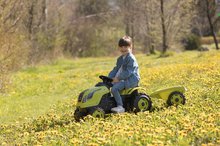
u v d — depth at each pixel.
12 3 26.62
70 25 68.81
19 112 16.64
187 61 30.39
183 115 10.28
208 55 33.16
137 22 62.75
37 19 52.72
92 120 10.69
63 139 9.16
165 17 55.62
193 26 77.38
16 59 28.52
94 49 70.56
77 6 75.81
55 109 15.58
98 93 11.37
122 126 9.38
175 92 12.09
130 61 11.55
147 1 56.88
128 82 11.52
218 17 60.69
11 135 11.18
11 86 25.45
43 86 26.12
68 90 23.34
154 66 30.77
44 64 50.38
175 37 60.12
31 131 11.10
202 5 56.59
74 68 42.94
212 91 13.34
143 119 10.10
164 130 8.69
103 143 8.14
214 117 9.53
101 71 32.41
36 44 50.84
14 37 26.70
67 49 67.44
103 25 72.69
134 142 8.01
